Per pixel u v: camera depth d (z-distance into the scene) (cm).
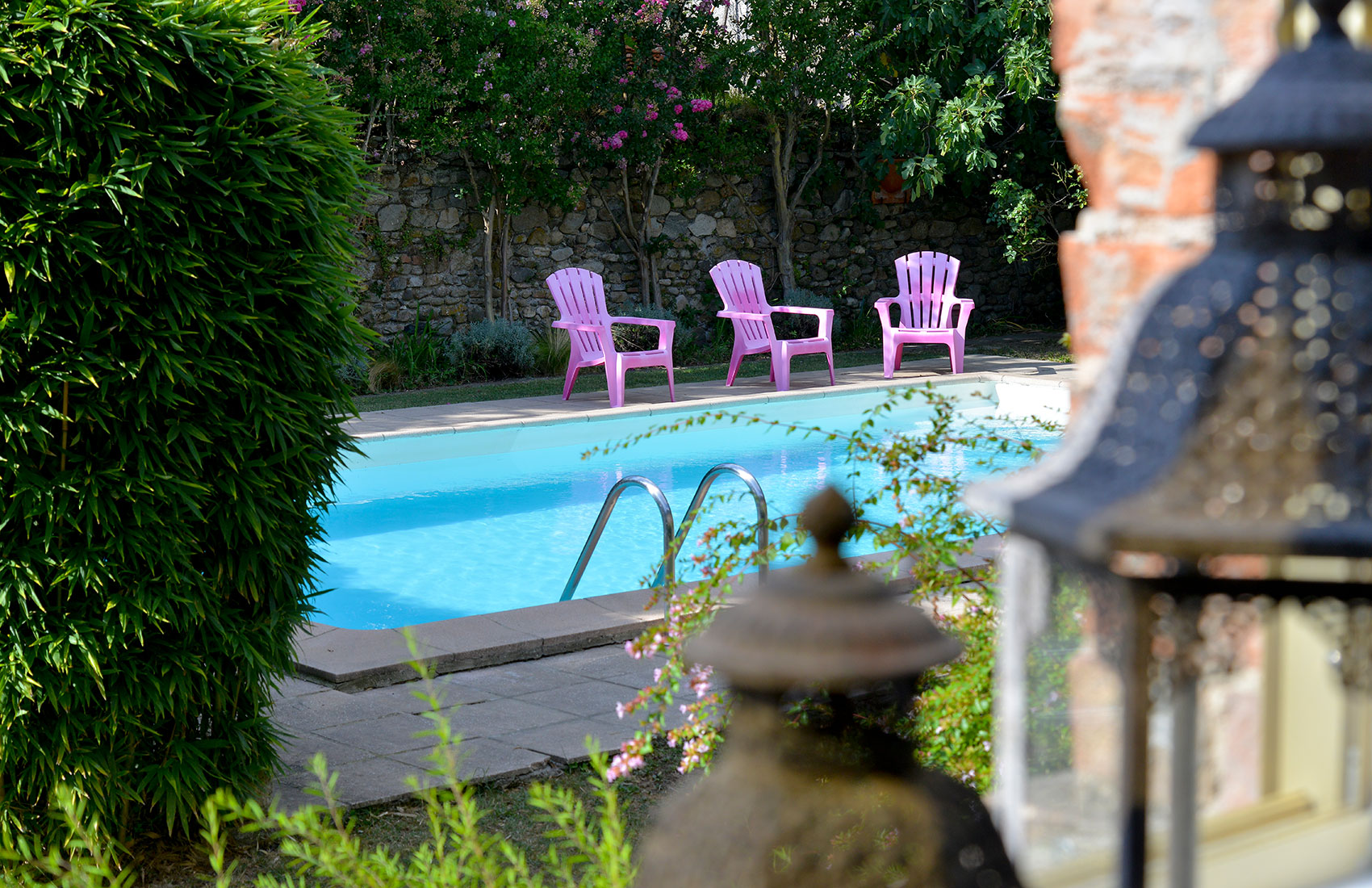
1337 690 76
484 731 372
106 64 255
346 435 317
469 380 1190
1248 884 76
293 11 302
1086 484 60
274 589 302
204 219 271
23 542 267
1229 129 61
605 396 1084
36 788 277
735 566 248
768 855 69
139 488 269
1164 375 61
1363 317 58
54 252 257
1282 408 58
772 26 1307
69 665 265
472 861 195
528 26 1140
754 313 1162
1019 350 1370
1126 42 86
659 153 1248
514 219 1255
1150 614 66
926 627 70
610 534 765
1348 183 60
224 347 280
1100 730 83
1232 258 62
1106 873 81
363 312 1165
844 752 72
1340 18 68
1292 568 74
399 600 647
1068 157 1370
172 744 291
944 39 1274
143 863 294
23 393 257
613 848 173
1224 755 76
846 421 1049
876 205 1459
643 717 381
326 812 307
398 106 1141
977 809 74
